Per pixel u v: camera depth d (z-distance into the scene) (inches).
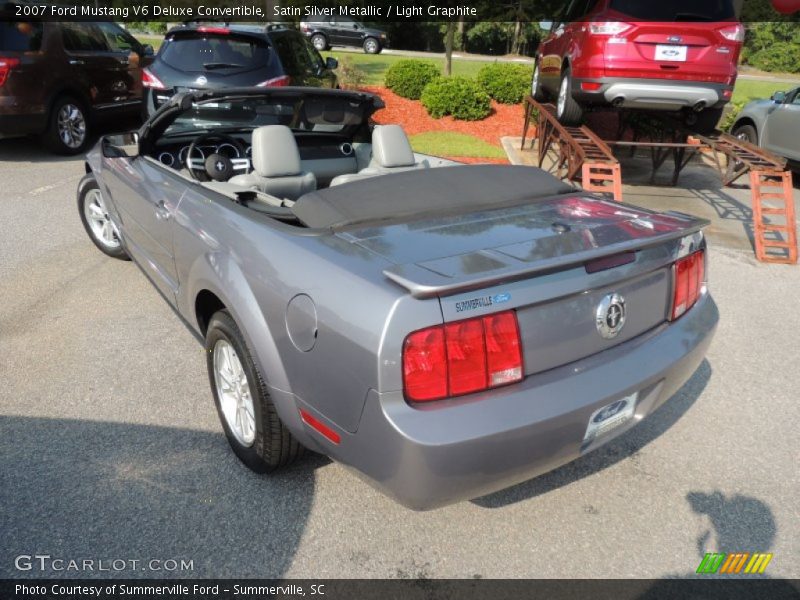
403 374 75.3
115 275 193.9
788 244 235.8
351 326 78.1
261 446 102.0
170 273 134.3
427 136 458.9
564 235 91.4
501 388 80.4
